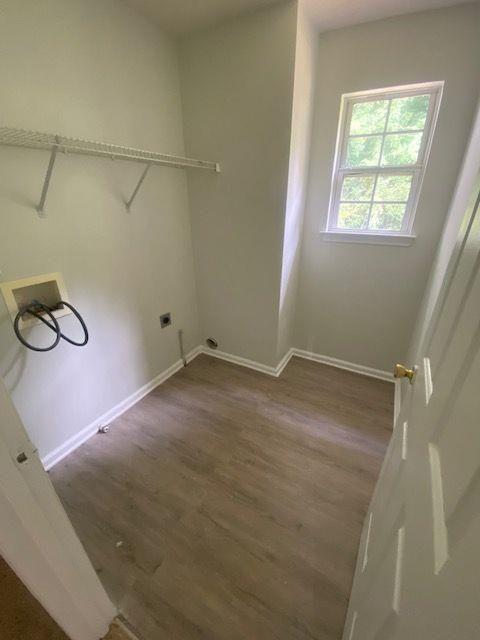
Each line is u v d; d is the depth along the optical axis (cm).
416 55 162
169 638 101
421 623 37
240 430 189
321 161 207
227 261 229
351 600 101
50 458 164
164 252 214
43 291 148
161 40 175
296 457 170
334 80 184
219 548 126
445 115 166
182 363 257
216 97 184
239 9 155
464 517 34
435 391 63
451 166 173
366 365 245
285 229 198
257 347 247
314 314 253
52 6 125
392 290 215
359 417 200
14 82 119
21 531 67
